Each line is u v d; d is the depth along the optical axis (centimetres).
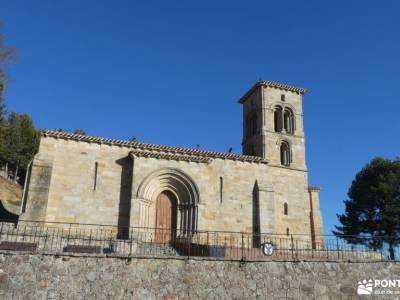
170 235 3447
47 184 3177
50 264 1870
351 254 2702
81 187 3344
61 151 3391
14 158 6284
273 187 4038
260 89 4728
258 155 4456
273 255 2536
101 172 3447
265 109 4597
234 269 2150
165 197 3581
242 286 2122
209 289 2058
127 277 1952
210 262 2122
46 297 1805
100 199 3362
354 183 5522
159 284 1988
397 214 4816
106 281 1914
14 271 1803
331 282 2336
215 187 3784
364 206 5181
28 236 2383
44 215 3072
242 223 3759
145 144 3647
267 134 4466
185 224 3472
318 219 4678
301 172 4419
